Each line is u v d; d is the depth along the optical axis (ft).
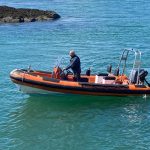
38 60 98.37
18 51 107.76
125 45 114.42
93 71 88.48
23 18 160.76
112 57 100.32
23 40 122.42
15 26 148.56
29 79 68.33
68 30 140.97
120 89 69.31
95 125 61.36
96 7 214.90
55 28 144.87
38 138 57.26
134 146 54.95
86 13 189.67
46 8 210.59
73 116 64.54
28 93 70.13
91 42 119.65
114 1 243.40
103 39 124.26
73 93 69.21
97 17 175.63
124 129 59.82
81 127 60.85
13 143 55.72
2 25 150.71
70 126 61.05
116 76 72.59
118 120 62.95
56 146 55.16
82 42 119.85
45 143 55.93
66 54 104.58
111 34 132.87
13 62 96.12
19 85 69.15
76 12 193.77
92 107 67.77
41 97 70.44
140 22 159.33
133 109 66.85
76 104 68.85
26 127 60.39
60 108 67.15
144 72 71.00
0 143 55.62
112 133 58.70
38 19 163.32
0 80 80.33
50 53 105.81
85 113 65.72
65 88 68.54
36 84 68.44
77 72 70.18
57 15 171.94
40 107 67.36
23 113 65.10
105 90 69.15
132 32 136.26
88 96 69.87
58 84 68.59
